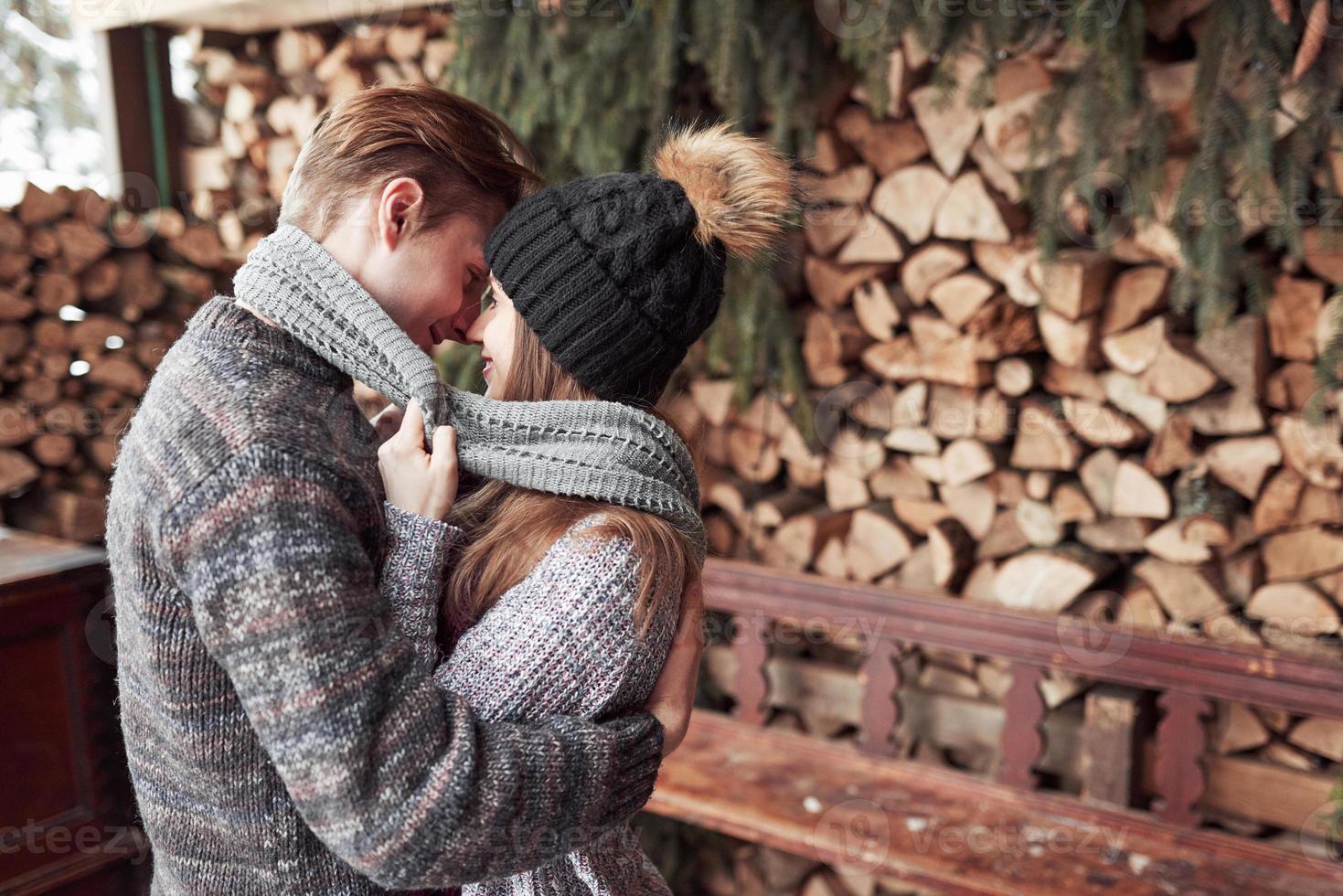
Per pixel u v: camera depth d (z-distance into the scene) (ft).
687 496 3.39
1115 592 7.07
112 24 8.64
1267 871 5.84
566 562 2.89
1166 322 6.56
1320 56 5.43
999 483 7.36
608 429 3.09
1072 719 7.14
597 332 3.07
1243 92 5.69
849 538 7.87
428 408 2.91
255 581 2.38
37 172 8.38
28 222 7.89
